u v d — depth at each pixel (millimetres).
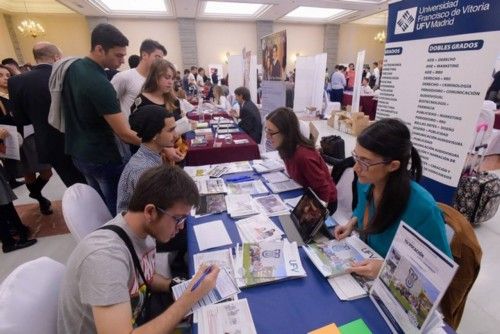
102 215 1401
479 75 1234
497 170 3627
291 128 1583
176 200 790
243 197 1573
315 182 1575
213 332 757
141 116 1358
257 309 838
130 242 827
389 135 909
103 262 713
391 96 1707
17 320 689
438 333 719
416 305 681
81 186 1357
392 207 968
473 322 1567
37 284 804
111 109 1668
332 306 843
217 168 2076
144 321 936
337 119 6152
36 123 2170
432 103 1460
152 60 2457
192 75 8266
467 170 2447
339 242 1134
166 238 857
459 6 1252
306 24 11836
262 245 1122
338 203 1862
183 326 830
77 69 1631
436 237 915
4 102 2668
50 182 3555
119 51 1698
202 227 1301
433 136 1480
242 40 11242
